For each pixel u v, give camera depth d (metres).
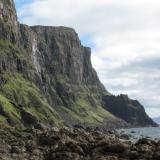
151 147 86.75
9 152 92.44
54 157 86.38
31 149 95.69
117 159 80.38
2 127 137.75
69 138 106.12
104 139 105.38
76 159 84.06
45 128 156.00
